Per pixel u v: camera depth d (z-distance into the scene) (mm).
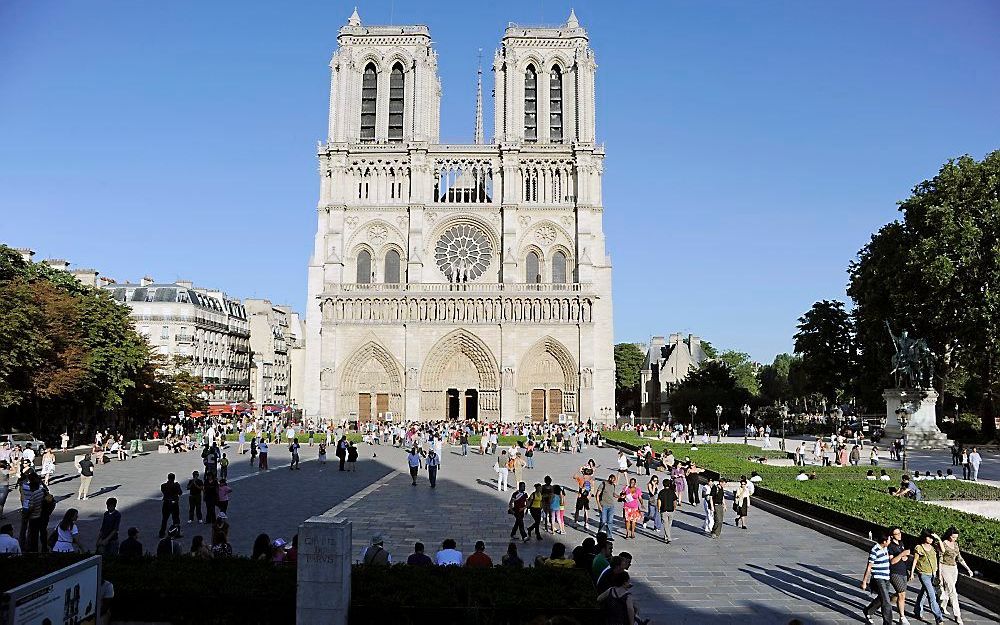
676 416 138375
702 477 51750
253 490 49875
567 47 136875
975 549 25984
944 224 78625
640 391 190500
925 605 23719
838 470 52500
